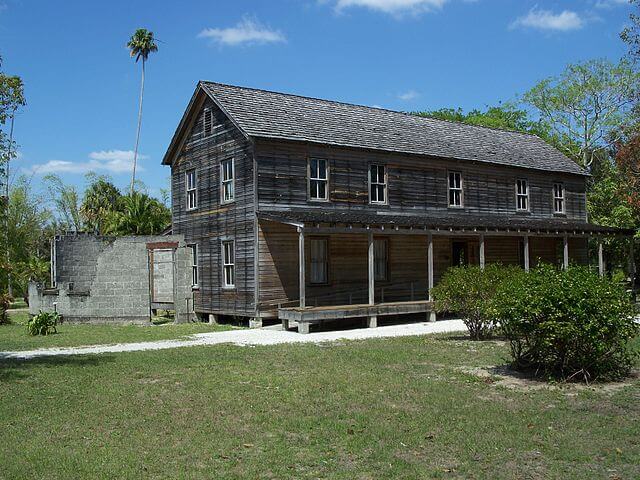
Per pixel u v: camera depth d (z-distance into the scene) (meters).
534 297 10.71
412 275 26.47
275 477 6.62
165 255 27.67
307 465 6.96
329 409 9.27
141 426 8.55
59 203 60.44
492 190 29.38
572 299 10.46
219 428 8.37
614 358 11.28
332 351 14.98
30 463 7.07
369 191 25.09
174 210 27.56
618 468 6.73
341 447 7.54
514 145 32.72
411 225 22.55
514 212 30.19
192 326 23.14
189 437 8.02
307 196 23.50
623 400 9.50
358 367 12.69
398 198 25.94
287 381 11.26
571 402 9.45
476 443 7.55
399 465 6.88
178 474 6.70
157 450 7.52
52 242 27.58
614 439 7.66
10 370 12.80
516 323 11.07
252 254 22.55
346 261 24.52
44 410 9.44
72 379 11.80
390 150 25.27
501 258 29.92
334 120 26.03
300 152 23.42
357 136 25.30
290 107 25.44
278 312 21.31
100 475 6.69
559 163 33.00
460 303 16.88
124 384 11.29
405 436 7.86
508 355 13.82
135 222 34.72
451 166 27.80
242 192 23.11
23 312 33.81
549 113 48.47
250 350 15.41
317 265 23.83
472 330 17.22
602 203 38.91
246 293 22.81
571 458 7.01
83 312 24.56
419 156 26.33
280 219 21.12
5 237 41.94
